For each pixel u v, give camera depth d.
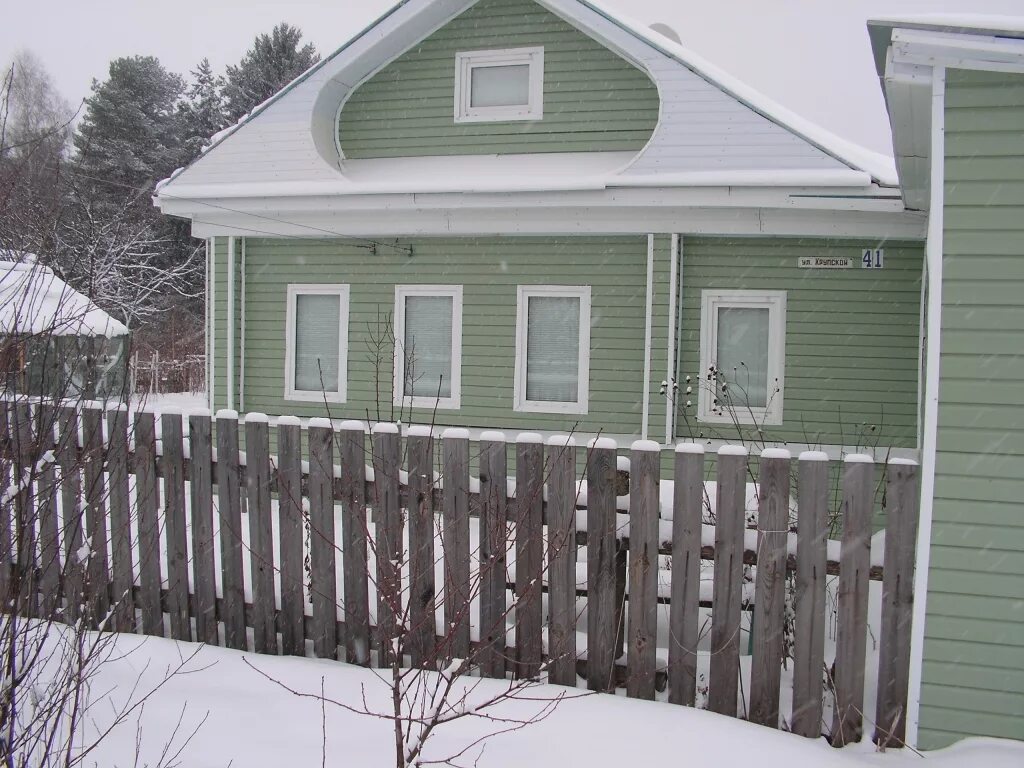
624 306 8.79
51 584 4.24
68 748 2.69
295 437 3.99
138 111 28.80
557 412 8.98
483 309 9.17
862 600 3.41
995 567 3.52
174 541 4.23
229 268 9.55
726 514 3.47
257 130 9.50
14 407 3.20
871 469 3.38
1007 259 3.59
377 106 9.98
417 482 3.76
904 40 3.66
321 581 3.97
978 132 3.64
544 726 3.32
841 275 8.21
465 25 9.72
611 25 8.48
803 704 3.46
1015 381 3.55
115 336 11.27
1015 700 3.49
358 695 3.59
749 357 8.48
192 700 3.57
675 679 3.53
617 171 8.34
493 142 9.67
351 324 9.57
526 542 3.66
